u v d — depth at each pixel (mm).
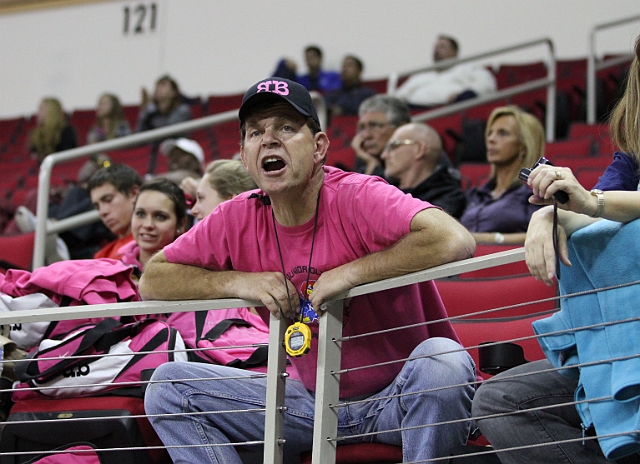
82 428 5441
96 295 6078
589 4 18188
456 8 19500
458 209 8898
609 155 10758
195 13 22406
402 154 9109
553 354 4355
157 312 4867
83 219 9766
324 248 4816
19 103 23797
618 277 3996
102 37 23281
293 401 5031
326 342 4539
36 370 5633
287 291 4652
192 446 4812
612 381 3893
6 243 9594
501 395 4402
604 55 16641
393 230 4520
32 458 5547
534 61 18531
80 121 20516
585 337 4098
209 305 4793
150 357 5668
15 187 15266
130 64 22891
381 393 4945
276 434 4586
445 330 5148
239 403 5031
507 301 6234
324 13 20984
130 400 5516
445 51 16422
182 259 5016
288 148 4691
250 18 21797
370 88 18141
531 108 14539
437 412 4523
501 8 19000
